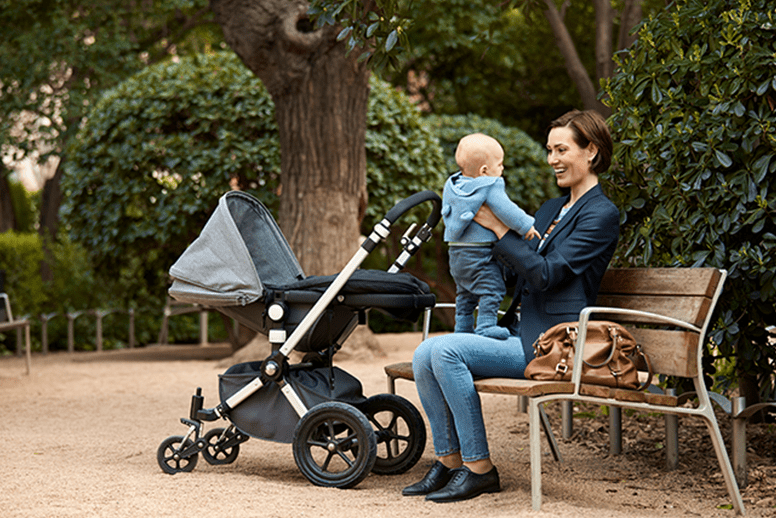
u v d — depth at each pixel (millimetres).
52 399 6766
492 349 3379
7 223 17438
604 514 3102
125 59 15688
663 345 3322
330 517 3053
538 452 3137
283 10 8234
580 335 3105
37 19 14539
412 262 14078
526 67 18578
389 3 4289
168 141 9805
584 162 3525
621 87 4430
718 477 3756
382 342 12047
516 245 3324
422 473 3908
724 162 3688
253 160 9664
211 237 3818
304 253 8656
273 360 3682
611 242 3395
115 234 10047
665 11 4418
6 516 3049
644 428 4969
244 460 4223
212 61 10586
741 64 3674
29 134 15391
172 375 8352
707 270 3285
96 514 3084
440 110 19078
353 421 3508
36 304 13289
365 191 9078
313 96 8555
